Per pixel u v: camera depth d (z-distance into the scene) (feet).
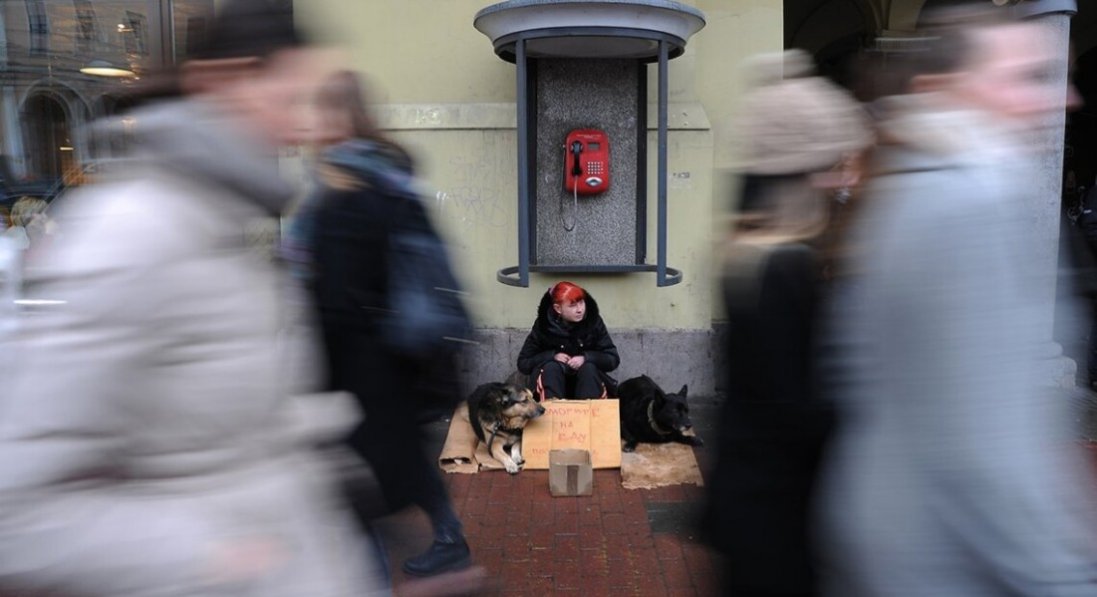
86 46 20.67
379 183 8.80
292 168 11.44
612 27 17.83
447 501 11.35
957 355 5.42
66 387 4.20
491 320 21.24
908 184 5.75
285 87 5.24
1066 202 32.81
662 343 21.25
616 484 16.75
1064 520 5.67
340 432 6.48
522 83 18.48
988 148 5.75
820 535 6.49
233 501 4.74
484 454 17.75
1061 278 7.41
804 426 6.61
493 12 18.17
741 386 6.97
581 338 18.90
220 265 4.75
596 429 17.56
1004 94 6.03
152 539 4.46
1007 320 5.41
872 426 5.88
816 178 6.90
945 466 5.53
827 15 34.37
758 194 7.07
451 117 20.81
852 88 7.26
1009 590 5.59
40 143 21.11
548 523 15.01
